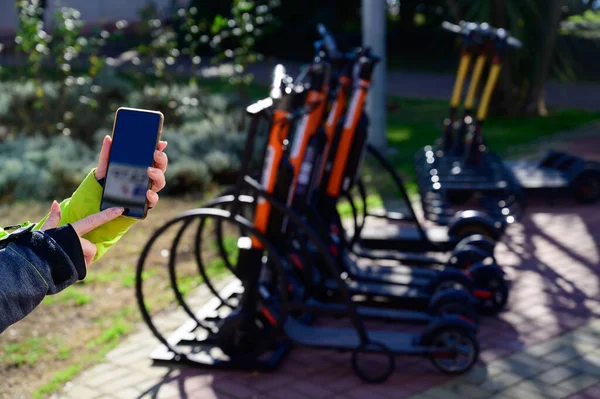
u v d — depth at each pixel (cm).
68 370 427
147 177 145
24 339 469
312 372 429
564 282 565
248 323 427
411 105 1482
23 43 962
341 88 518
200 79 1576
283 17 2109
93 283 562
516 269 595
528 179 788
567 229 699
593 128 1218
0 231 137
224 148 908
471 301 468
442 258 617
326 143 492
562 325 488
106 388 409
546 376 419
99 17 2111
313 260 510
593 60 1883
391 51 2294
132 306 523
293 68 1944
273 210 420
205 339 459
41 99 973
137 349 457
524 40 1277
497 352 449
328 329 440
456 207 797
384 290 512
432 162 764
